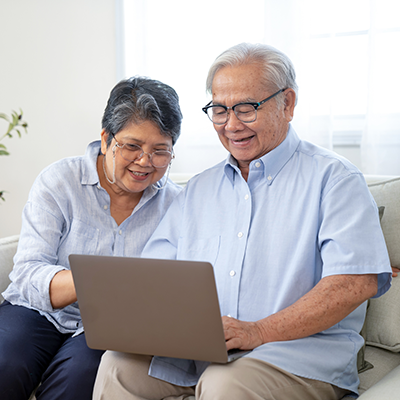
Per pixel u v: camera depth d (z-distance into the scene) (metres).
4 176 2.91
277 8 2.29
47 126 2.84
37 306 1.28
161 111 1.29
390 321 1.37
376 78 2.16
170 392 1.11
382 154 2.20
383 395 0.97
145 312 0.96
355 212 1.12
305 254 1.13
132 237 1.45
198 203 1.39
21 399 1.20
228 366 0.98
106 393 1.05
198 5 2.48
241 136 1.27
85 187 1.43
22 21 2.79
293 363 1.01
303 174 1.24
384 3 2.13
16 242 1.65
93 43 2.73
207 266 0.86
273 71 1.23
